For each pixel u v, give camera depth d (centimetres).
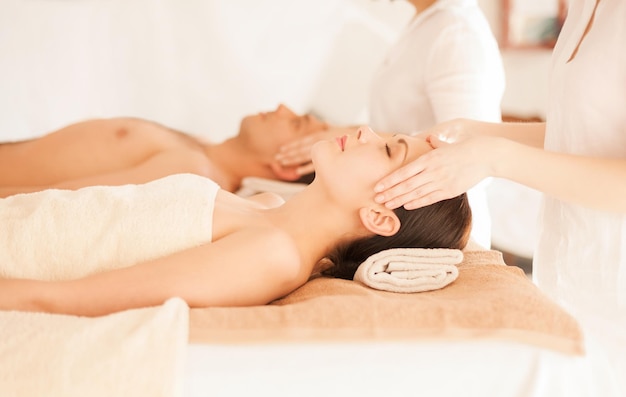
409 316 108
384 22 293
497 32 325
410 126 197
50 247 126
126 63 271
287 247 127
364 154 136
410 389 105
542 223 135
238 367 104
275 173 219
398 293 129
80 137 202
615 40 117
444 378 105
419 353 105
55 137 204
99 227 128
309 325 106
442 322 107
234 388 104
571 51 125
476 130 156
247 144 218
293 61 288
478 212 185
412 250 134
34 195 137
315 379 104
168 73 275
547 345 106
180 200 131
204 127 280
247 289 121
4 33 254
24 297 116
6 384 101
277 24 285
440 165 120
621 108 119
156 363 101
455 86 179
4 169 200
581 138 124
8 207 132
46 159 201
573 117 124
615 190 115
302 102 292
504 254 254
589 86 120
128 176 190
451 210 141
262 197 165
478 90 179
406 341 106
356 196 135
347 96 296
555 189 118
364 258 143
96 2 267
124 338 102
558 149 129
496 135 154
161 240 126
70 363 101
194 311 109
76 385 100
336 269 146
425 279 130
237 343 105
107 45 269
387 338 106
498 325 107
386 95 199
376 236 140
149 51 272
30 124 255
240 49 281
